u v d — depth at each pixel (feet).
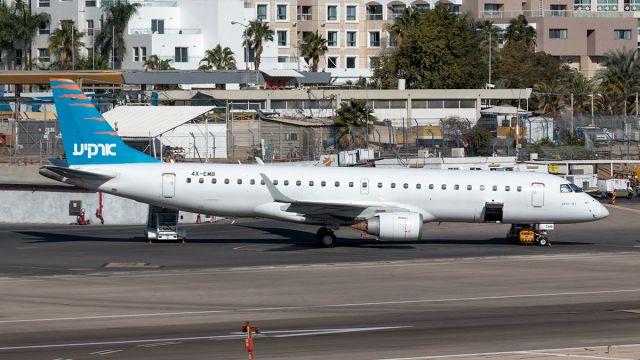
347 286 481.05
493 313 413.80
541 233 651.66
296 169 627.87
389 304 435.12
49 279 496.64
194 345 349.41
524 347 345.72
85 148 615.57
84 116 612.70
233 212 622.13
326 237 629.92
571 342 354.13
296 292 464.24
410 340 357.61
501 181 632.79
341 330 376.68
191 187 615.16
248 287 476.95
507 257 587.68
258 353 336.70
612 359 326.44
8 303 433.89
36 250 602.85
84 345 350.43
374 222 602.44
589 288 478.59
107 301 439.63
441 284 488.85
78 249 609.01
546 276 515.09
